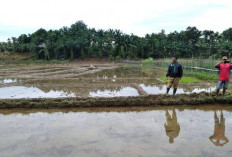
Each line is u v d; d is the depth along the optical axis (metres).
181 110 9.62
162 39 77.31
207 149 5.84
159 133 6.97
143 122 8.08
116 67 42.91
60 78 22.20
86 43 72.62
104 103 10.22
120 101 10.25
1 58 71.19
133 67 42.84
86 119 8.47
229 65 10.81
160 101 10.33
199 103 10.40
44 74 26.88
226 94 11.23
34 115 9.03
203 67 23.94
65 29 83.81
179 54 72.56
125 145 6.10
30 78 22.50
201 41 74.06
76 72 30.28
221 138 6.57
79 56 74.31
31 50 75.00
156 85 17.27
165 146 6.03
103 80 20.69
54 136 6.77
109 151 5.75
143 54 71.69
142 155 5.53
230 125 7.70
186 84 16.95
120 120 8.31
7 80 21.16
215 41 70.12
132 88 15.84
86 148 5.93
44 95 13.59
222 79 10.86
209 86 16.06
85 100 10.41
